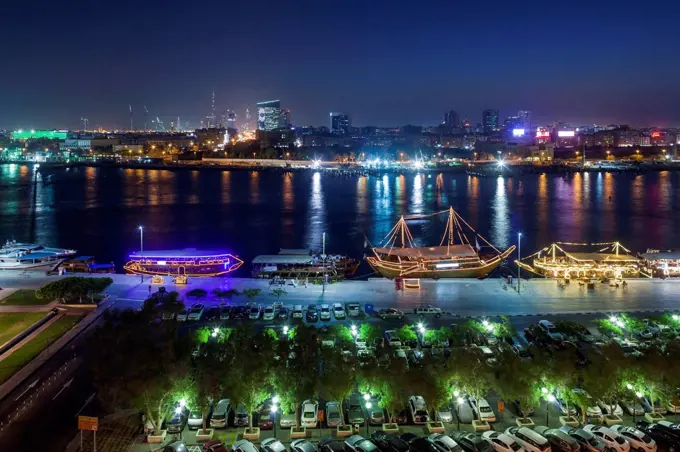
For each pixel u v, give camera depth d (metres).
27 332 69.62
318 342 59.28
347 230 182.62
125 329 60.00
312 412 49.16
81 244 159.00
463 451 43.56
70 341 67.38
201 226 191.00
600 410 49.97
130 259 128.88
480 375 50.47
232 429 48.81
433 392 48.31
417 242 163.62
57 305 80.69
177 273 117.44
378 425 49.12
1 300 83.62
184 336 61.38
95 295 84.81
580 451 44.22
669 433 45.88
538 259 118.69
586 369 51.09
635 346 62.41
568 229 180.62
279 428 49.34
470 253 119.81
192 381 49.41
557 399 52.41
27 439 47.16
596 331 69.75
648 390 49.75
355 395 53.06
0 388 55.31
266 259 117.94
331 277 106.25
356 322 73.25
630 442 44.88
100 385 49.88
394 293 87.69
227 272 121.44
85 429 44.44
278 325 72.44
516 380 48.78
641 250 148.12
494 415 49.38
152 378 48.12
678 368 49.34
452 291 88.56
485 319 70.00
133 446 46.22
